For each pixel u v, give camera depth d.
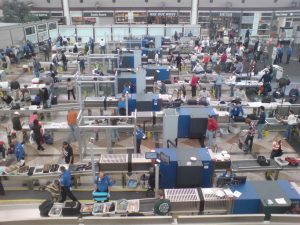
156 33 31.11
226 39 27.52
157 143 12.31
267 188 7.28
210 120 11.59
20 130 12.34
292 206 6.66
